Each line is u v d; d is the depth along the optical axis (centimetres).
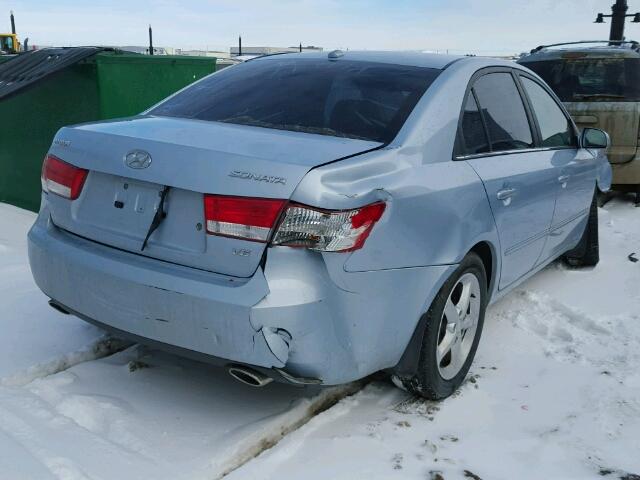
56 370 334
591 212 534
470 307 338
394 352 286
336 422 301
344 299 254
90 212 288
